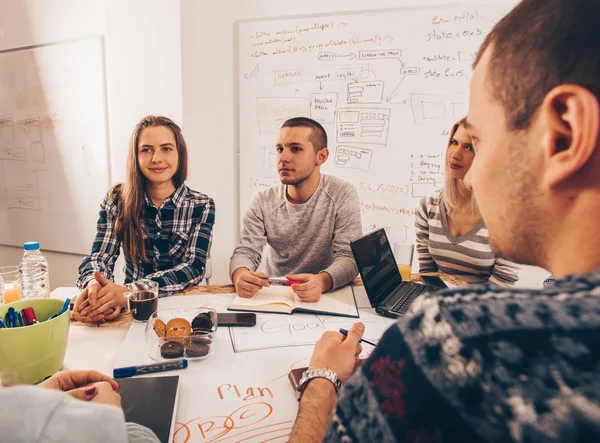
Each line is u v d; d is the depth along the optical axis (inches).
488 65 11.4
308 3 87.5
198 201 64.3
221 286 50.0
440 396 8.5
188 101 89.3
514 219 11.1
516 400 7.3
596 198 9.5
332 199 66.1
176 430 23.0
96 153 98.2
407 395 9.1
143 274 62.5
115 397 23.2
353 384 10.8
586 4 9.6
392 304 42.4
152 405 24.1
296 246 68.1
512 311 8.2
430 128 86.1
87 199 101.4
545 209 10.4
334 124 90.4
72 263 107.2
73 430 10.6
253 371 29.6
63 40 96.6
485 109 11.6
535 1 10.5
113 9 89.0
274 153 93.7
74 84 97.0
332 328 37.4
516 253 11.6
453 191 65.6
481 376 7.8
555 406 6.9
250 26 89.9
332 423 11.1
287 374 29.2
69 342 34.8
